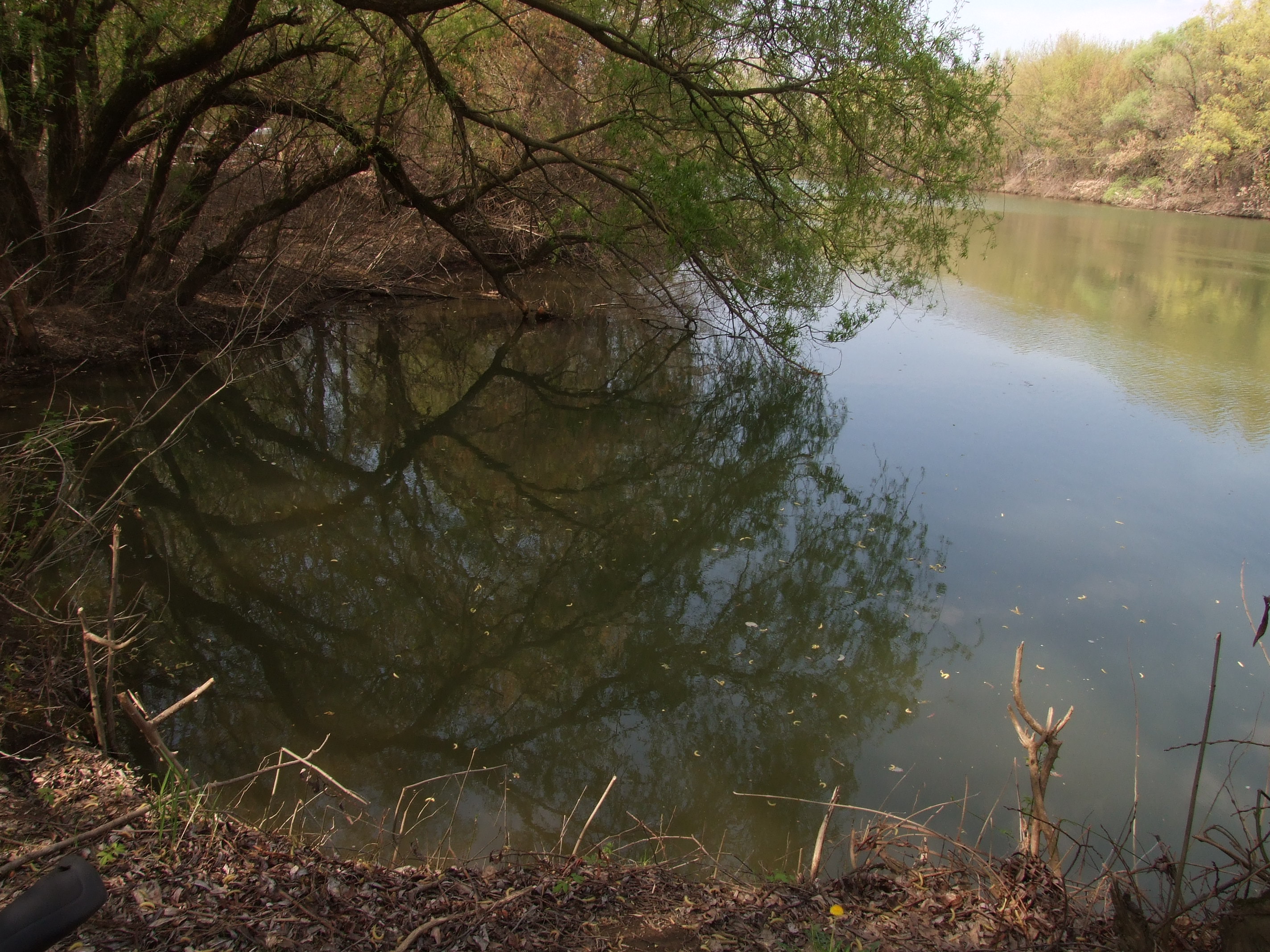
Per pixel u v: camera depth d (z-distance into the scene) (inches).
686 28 429.4
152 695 230.8
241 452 432.1
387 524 366.0
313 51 442.9
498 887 144.3
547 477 425.7
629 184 498.0
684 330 669.9
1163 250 1028.5
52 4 395.9
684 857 175.5
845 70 413.1
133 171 575.8
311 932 126.1
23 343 446.6
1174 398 494.9
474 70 504.1
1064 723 147.3
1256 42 1462.8
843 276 640.4
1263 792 128.0
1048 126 1775.3
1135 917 125.6
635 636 287.6
